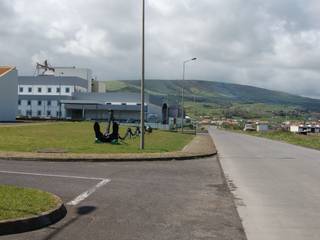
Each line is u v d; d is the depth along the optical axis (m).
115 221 9.02
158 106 129.75
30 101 119.00
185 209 10.42
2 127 46.84
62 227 8.44
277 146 43.00
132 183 14.09
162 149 28.28
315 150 36.69
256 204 11.41
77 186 13.05
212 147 35.06
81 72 138.50
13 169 16.44
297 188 14.37
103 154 22.38
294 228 8.92
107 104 113.00
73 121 82.38
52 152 22.70
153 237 7.96
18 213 8.48
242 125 179.38
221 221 9.37
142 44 27.84
